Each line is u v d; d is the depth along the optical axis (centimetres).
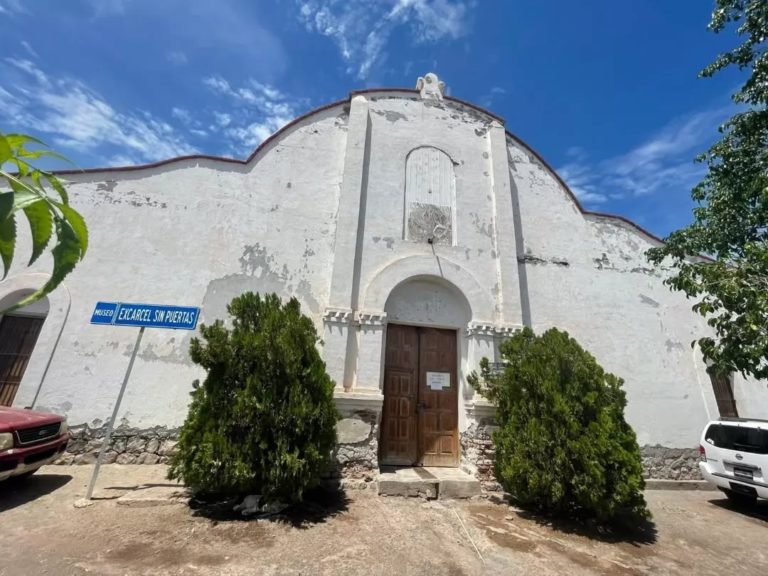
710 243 777
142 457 680
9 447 503
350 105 949
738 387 960
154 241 788
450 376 809
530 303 905
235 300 602
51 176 114
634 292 978
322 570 400
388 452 740
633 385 898
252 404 514
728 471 746
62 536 429
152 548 416
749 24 686
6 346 715
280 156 897
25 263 748
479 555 462
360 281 793
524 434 594
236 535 457
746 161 719
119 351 718
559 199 1020
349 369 729
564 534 538
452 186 927
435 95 1009
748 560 514
